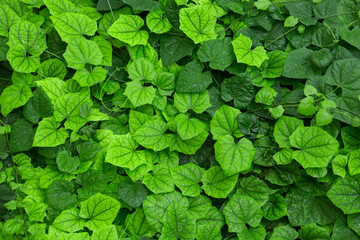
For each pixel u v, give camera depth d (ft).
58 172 2.01
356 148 1.99
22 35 2.05
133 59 2.06
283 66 2.05
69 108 2.01
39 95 2.02
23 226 1.93
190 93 2.05
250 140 2.07
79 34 2.05
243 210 1.96
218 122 2.02
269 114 2.05
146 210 1.94
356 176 1.94
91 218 1.95
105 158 1.93
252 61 1.99
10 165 2.05
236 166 1.91
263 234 1.95
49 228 1.91
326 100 1.93
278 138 2.00
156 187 1.96
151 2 2.06
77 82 2.07
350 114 1.96
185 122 1.99
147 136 1.99
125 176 2.02
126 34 2.03
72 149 2.02
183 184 2.00
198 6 2.03
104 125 2.06
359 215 1.95
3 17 2.06
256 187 2.00
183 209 1.95
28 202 1.95
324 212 1.99
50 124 1.99
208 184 2.02
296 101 2.03
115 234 1.89
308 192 2.01
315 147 1.93
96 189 1.97
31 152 2.06
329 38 2.06
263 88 2.03
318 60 2.01
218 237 1.96
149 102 1.95
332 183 1.97
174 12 2.07
